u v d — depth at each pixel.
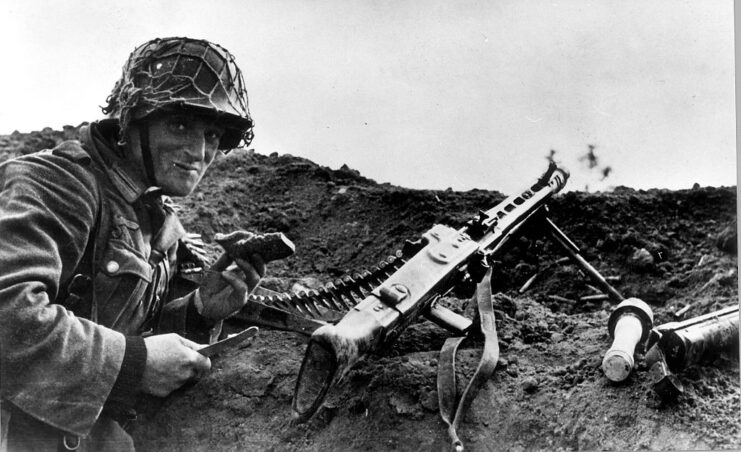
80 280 1.58
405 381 1.59
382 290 1.54
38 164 1.59
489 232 1.74
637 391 1.52
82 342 1.48
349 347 1.44
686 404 1.49
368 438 1.55
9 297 1.45
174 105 1.63
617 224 2.12
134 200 1.66
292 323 1.72
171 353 1.53
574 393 1.55
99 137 1.66
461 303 1.86
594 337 1.72
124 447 1.56
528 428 1.52
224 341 1.59
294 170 2.51
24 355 1.45
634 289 1.98
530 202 1.85
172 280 1.82
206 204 2.35
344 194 2.37
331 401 1.61
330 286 1.72
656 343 1.52
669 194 2.19
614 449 1.46
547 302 1.97
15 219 1.51
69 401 1.47
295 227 2.32
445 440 1.51
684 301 1.92
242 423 1.63
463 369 1.59
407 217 2.24
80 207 1.58
